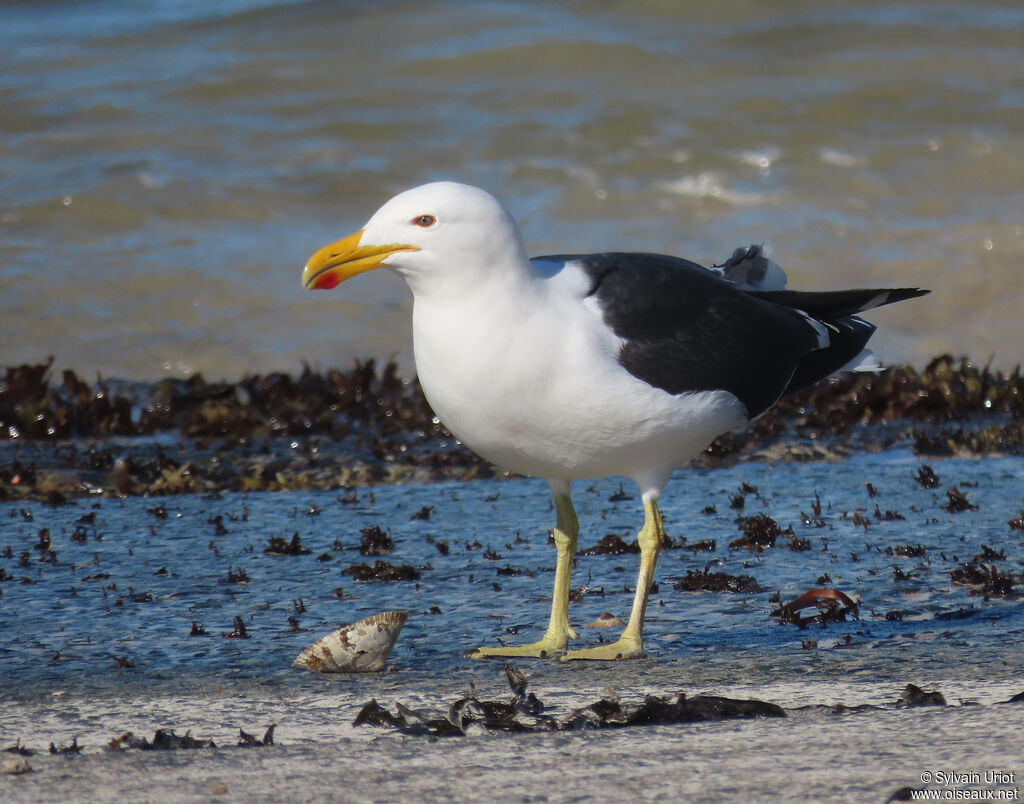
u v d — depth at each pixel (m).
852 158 26.70
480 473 13.83
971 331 20.28
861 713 6.55
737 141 27.38
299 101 29.39
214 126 27.89
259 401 16.23
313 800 5.29
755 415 8.68
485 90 30.25
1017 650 8.12
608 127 27.95
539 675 7.84
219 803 5.28
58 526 11.63
